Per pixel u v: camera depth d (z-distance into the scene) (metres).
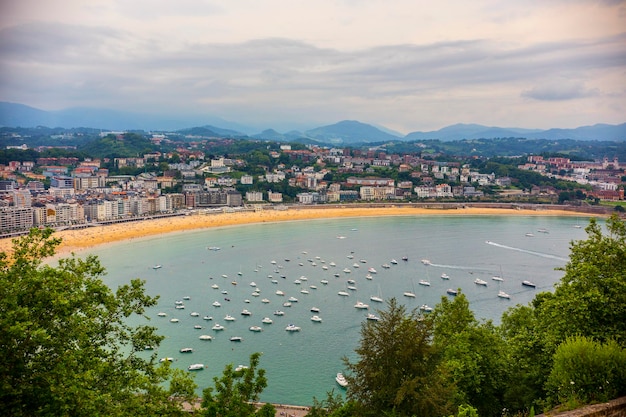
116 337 62.06
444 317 90.06
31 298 47.53
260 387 62.94
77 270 55.69
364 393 56.34
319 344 161.50
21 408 42.78
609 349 49.81
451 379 68.12
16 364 42.91
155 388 55.06
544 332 73.50
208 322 182.25
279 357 151.38
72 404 43.19
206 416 56.50
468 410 45.22
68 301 47.62
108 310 58.56
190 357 151.00
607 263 68.44
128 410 51.03
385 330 57.09
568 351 51.41
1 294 45.28
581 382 48.75
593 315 65.25
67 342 49.44
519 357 74.75
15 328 40.66
